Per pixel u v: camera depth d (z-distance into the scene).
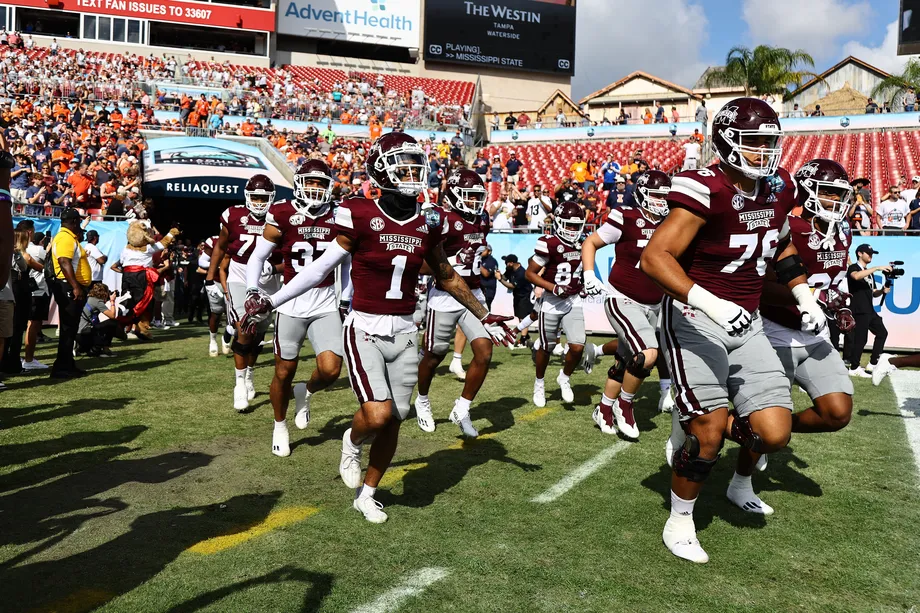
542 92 37.12
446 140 25.66
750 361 3.40
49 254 7.38
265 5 33.09
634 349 5.10
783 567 3.15
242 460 4.57
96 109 23.25
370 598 2.80
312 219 4.97
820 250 4.35
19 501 3.78
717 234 3.23
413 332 3.73
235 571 3.01
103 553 3.16
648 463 4.67
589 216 14.66
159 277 12.45
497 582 2.95
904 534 3.53
